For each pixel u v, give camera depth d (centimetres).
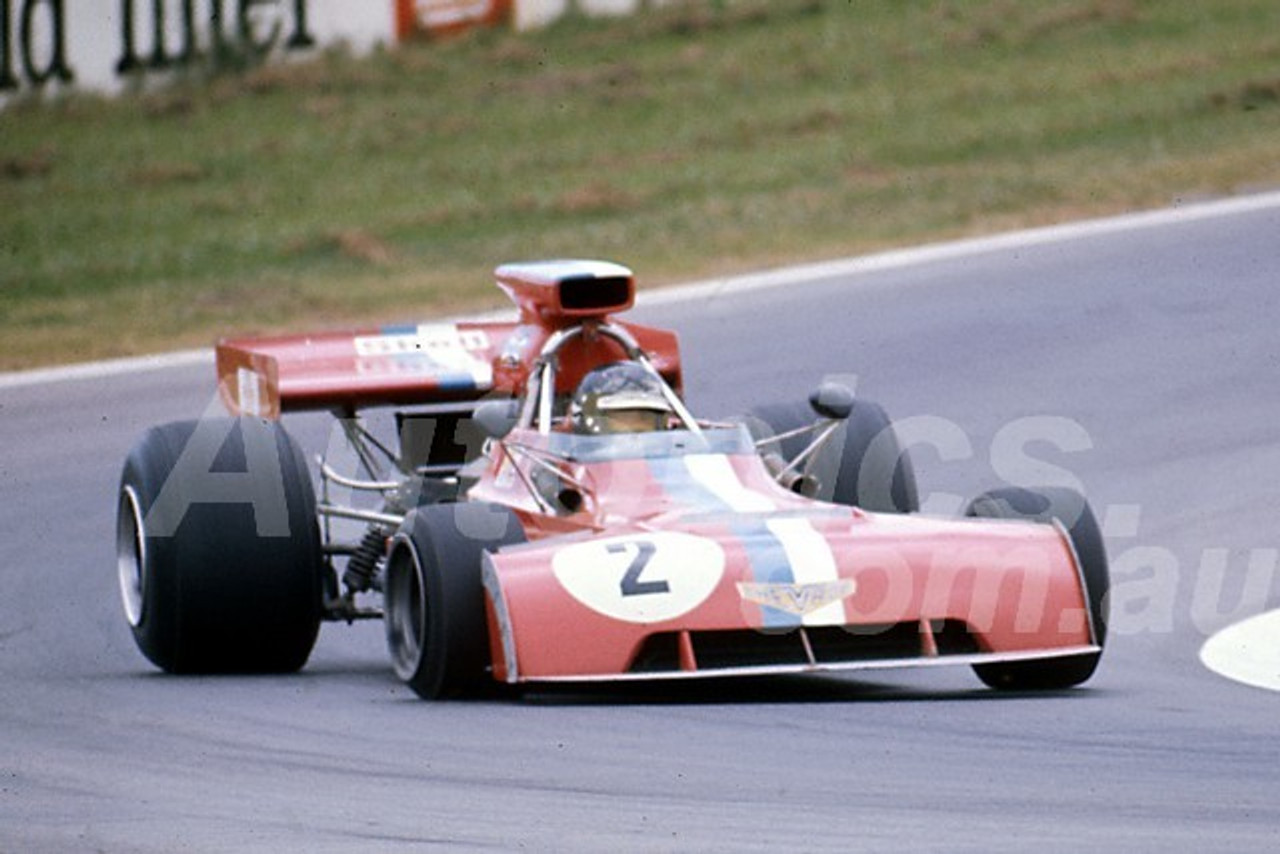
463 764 2469
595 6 12594
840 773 2369
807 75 11506
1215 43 11281
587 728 2672
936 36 12056
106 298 8106
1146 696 2941
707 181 9612
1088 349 6072
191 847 2083
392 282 8050
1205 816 2125
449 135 10794
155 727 2819
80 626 3891
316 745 2631
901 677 3225
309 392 3619
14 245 9231
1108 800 2211
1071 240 7494
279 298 7788
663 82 11581
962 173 9200
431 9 12144
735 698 2962
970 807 2186
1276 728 2636
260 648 3409
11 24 10969
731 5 12788
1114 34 11719
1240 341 6044
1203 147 9194
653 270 7794
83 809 2283
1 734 2797
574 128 10862
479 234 9019
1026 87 10794
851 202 8838
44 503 4916
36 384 6322
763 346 6300
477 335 3844
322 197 9862
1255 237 7281
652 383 3347
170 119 11094
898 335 6341
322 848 2061
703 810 2192
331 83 11562
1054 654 2841
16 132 10862
